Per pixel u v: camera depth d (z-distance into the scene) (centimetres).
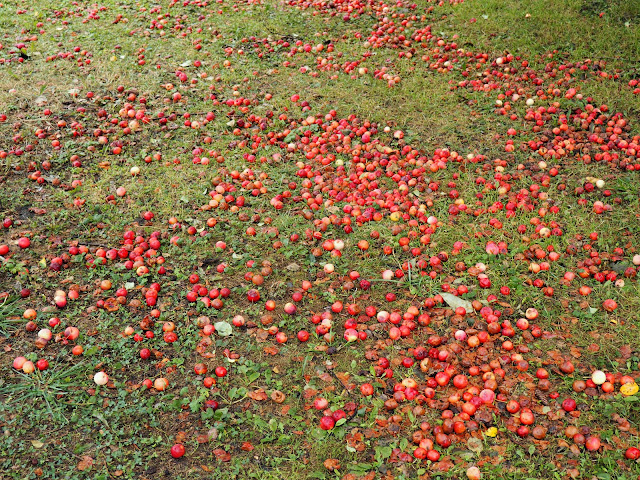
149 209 282
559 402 207
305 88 378
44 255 255
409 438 200
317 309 239
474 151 318
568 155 314
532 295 242
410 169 306
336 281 248
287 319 235
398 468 192
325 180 298
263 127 334
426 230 267
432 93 369
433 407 206
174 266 254
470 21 468
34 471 189
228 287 246
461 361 217
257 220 276
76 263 253
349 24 481
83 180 297
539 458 194
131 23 479
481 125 339
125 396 209
